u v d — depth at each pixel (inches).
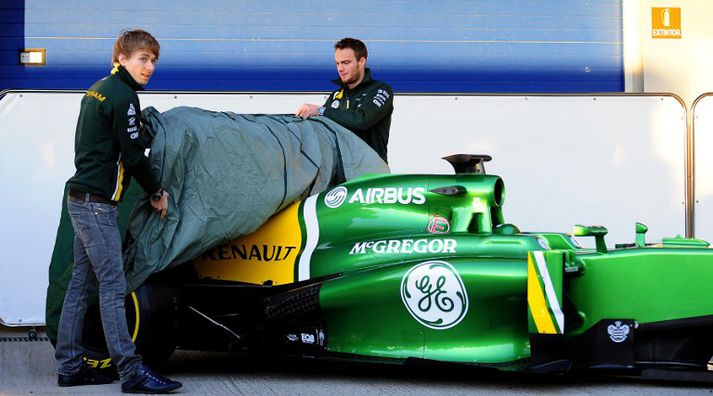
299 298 489.7
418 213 499.2
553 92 751.7
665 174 721.6
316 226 510.3
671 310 447.2
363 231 503.2
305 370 528.4
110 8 776.9
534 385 474.9
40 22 772.0
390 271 476.7
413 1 799.1
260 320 509.7
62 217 501.4
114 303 454.9
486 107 714.2
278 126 529.0
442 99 713.0
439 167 713.6
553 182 717.3
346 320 483.8
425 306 468.8
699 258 444.8
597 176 719.1
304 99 705.0
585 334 456.4
